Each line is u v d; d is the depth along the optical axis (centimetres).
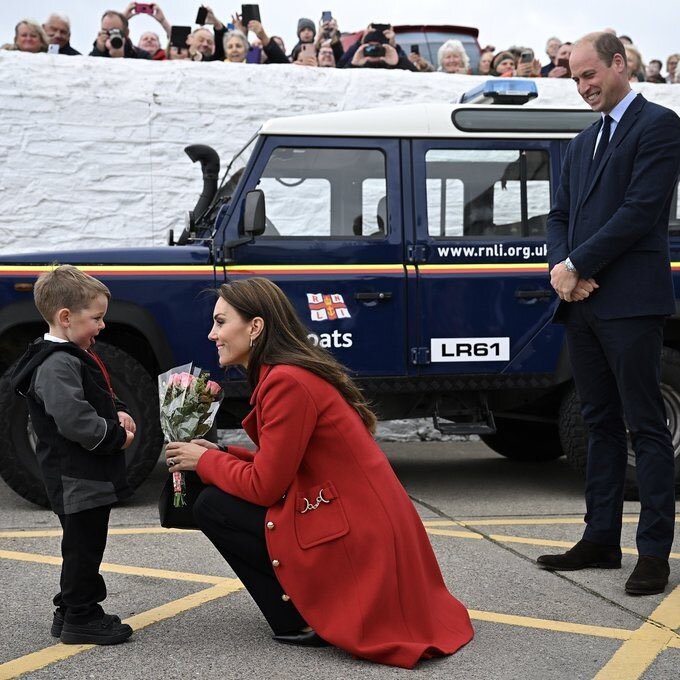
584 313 397
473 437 829
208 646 312
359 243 555
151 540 459
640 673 291
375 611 295
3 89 767
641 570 374
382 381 552
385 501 303
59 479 301
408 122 566
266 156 555
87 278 312
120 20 829
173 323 539
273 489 299
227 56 852
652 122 382
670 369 559
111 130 786
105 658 300
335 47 905
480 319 559
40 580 390
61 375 296
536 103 865
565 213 420
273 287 319
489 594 372
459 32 1050
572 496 580
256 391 307
